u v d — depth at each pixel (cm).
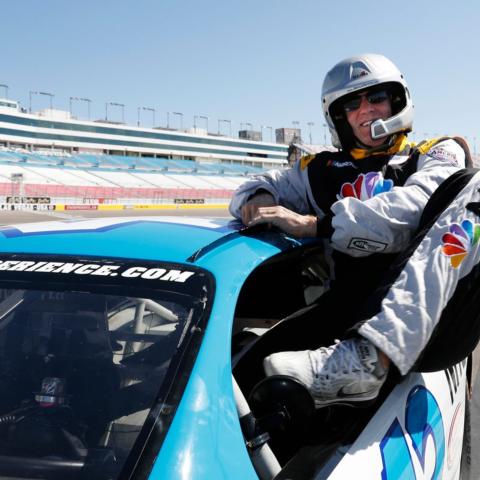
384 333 141
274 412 120
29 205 4053
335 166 222
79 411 109
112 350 117
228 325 119
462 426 213
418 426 158
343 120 219
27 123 7825
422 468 151
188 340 113
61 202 4444
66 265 135
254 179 227
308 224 183
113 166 6988
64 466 100
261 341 185
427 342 144
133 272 130
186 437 97
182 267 132
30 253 143
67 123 8162
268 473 116
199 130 9775
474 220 152
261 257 149
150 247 142
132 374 111
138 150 8812
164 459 94
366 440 138
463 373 224
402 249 180
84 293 125
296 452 143
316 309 193
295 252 179
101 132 8475
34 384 116
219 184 7062
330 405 147
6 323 126
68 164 6706
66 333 123
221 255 140
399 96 215
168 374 108
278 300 215
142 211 4228
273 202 215
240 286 131
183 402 103
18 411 112
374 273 194
